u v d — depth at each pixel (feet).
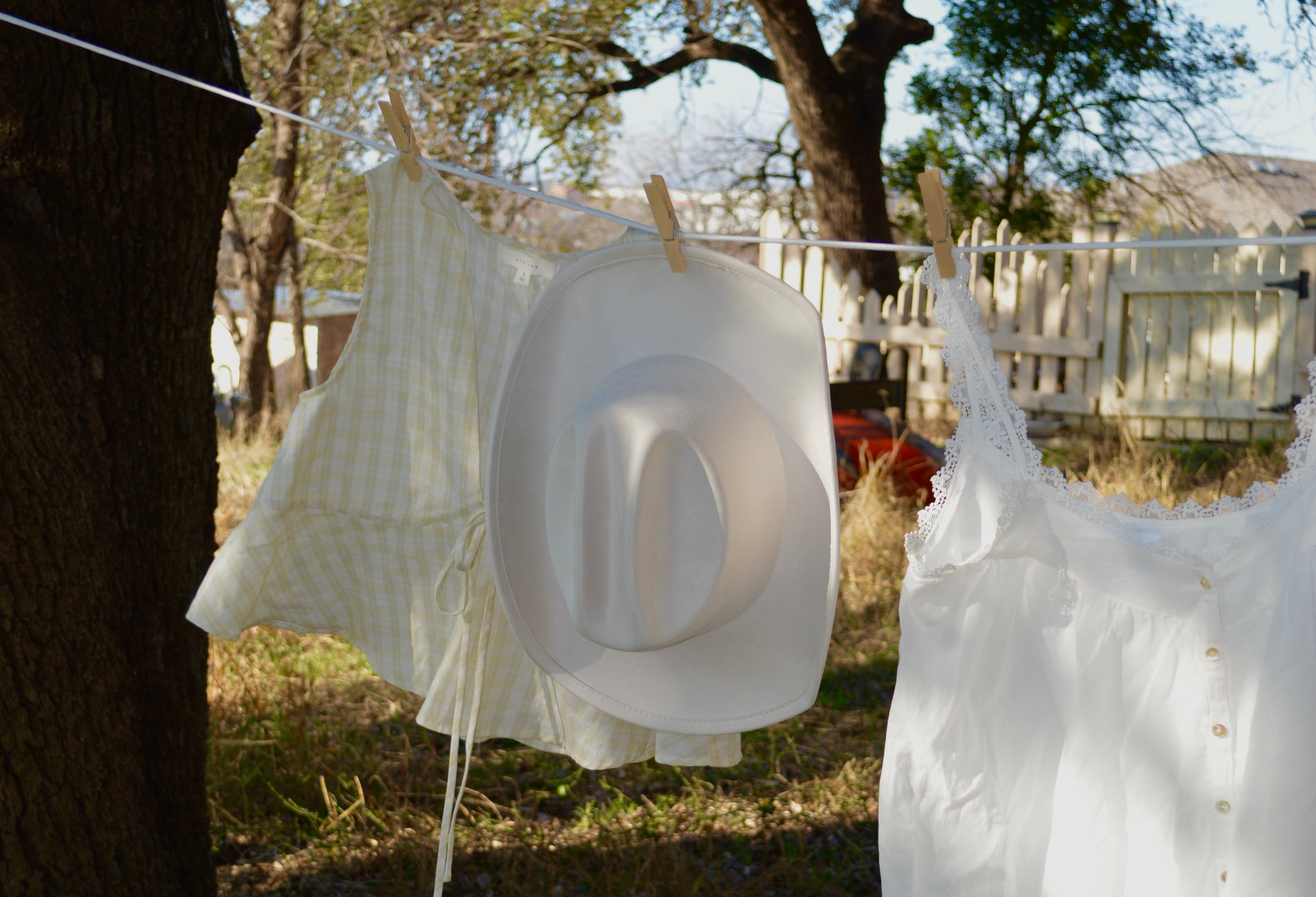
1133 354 31.30
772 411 6.80
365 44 37.09
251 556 7.84
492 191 38.09
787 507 6.86
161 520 8.19
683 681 7.20
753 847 11.57
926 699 6.34
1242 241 5.52
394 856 11.14
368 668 16.12
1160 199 51.19
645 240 6.83
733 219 58.34
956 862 6.28
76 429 7.51
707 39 41.98
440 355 7.99
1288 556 5.92
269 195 44.09
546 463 7.14
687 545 6.53
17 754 7.24
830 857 11.34
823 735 14.25
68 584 7.42
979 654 6.34
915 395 33.50
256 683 14.67
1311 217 29.12
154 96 7.59
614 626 6.59
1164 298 30.78
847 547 20.30
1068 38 40.27
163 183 7.77
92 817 7.59
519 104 39.75
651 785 13.05
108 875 7.66
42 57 7.16
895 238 56.85
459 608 7.98
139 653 8.05
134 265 7.81
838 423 24.39
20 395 7.21
